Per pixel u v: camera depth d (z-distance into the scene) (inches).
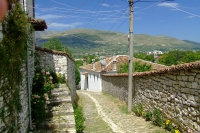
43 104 302.0
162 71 316.8
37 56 462.3
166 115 321.7
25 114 244.5
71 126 275.3
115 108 561.3
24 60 238.1
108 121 420.8
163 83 333.4
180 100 278.2
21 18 189.9
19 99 202.2
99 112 524.7
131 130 341.7
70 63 633.0
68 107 335.6
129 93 500.4
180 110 278.2
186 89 261.9
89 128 375.6
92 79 1409.9
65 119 292.2
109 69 1241.4
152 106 383.2
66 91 405.1
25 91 253.6
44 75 402.3
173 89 298.7
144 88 428.8
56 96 384.5
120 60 1327.5
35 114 290.2
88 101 764.6
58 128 272.2
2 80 154.5
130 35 501.4
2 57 151.5
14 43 181.0
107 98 796.0
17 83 197.5
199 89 233.0
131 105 499.8
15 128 185.6
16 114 191.8
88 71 1509.6
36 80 362.9
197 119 237.8
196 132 237.8
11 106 174.1
